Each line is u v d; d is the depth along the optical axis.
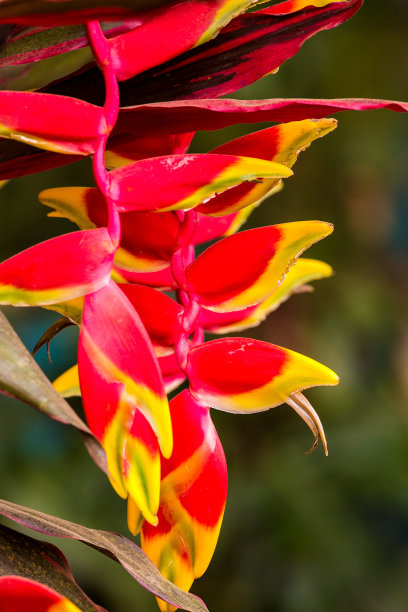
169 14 1.03
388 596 4.18
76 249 1.01
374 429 4.40
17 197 3.91
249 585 4.16
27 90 1.08
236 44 1.08
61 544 3.80
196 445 1.06
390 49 4.49
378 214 4.84
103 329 1.01
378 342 4.76
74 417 0.98
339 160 4.58
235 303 1.09
